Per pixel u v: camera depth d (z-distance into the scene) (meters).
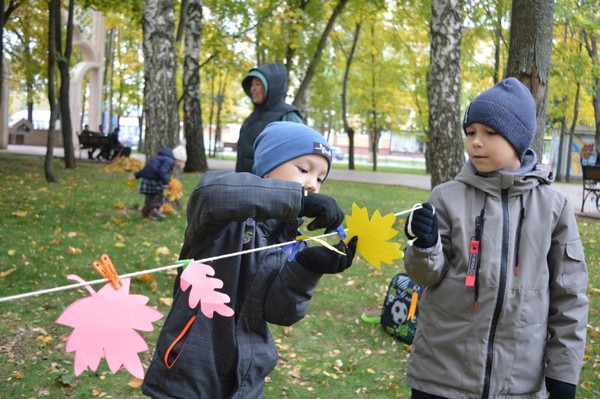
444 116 8.94
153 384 2.10
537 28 6.02
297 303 2.12
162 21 10.02
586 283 2.53
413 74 25.84
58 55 14.21
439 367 2.52
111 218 9.48
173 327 2.13
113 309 1.46
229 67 17.88
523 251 2.49
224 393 2.13
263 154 2.28
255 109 5.14
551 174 2.63
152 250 7.55
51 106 14.03
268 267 2.16
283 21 16.59
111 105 39.47
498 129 2.49
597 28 16.64
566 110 27.56
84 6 17.34
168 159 9.56
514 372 2.45
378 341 5.22
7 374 4.09
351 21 21.25
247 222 2.18
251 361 2.13
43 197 11.26
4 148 28.80
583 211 14.23
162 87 10.00
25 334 4.74
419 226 2.33
